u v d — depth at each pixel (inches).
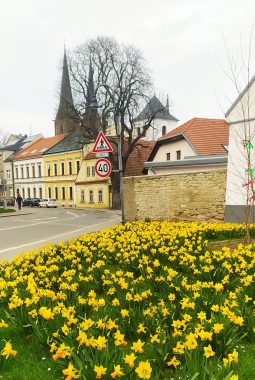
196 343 124.9
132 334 158.1
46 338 148.5
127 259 277.7
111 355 122.6
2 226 922.7
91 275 236.4
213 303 178.1
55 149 2687.0
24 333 166.2
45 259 317.1
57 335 144.0
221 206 652.1
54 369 136.0
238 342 150.8
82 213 1520.7
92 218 1171.3
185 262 267.7
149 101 1813.5
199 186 680.4
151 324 156.0
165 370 127.7
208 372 112.6
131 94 1756.9
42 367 139.1
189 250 308.7
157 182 746.2
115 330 156.2
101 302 177.2
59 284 228.4
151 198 759.1
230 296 180.4
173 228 463.8
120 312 169.5
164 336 139.8
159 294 204.1
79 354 129.5
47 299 185.0
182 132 1224.2
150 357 134.8
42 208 2151.8
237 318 148.3
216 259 261.9
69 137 1961.1
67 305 182.9
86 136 1850.4
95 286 226.4
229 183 629.0
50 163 2709.2
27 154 3038.9
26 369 138.1
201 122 1280.8
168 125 3191.4
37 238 641.6
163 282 212.4
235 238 432.8
